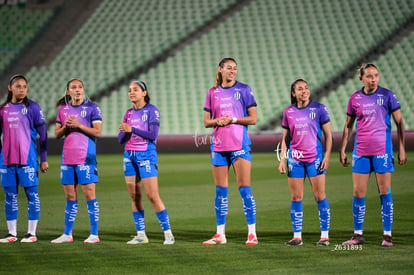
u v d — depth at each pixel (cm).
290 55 9275
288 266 1858
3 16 10938
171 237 2277
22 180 2366
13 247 2209
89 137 2353
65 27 10669
